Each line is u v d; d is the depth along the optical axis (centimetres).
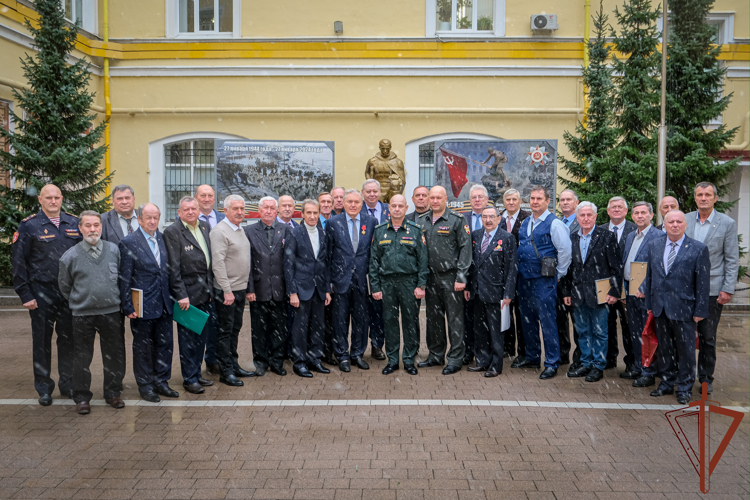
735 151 1476
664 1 947
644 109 1137
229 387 609
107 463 426
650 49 1166
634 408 546
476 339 674
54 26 1151
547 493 384
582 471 415
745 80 1461
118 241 590
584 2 1417
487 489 389
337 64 1445
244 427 495
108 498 376
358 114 1453
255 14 1446
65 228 568
